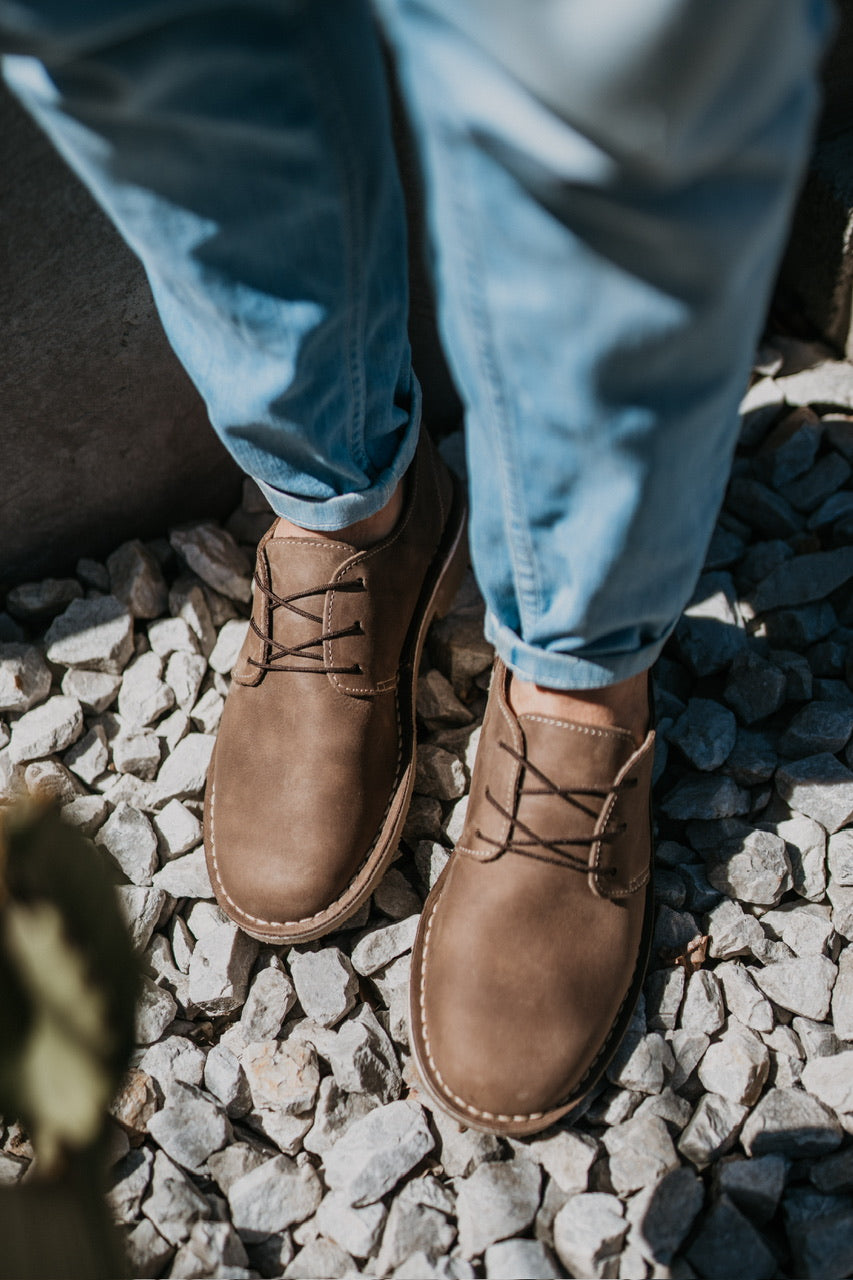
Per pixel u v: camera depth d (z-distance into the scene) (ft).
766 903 3.71
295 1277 3.02
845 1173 3.08
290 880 3.43
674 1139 3.25
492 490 2.66
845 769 3.97
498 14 1.64
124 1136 3.22
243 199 2.47
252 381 2.97
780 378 5.32
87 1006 2.88
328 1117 3.31
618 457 2.32
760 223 1.89
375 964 3.60
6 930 2.88
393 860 3.80
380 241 2.85
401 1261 3.00
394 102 3.93
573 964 3.12
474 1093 3.05
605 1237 2.92
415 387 3.73
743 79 1.67
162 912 3.80
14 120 3.31
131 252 3.84
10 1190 2.81
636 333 2.02
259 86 2.21
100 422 4.33
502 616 3.11
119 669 4.46
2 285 3.70
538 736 3.16
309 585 3.55
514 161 1.81
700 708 4.17
